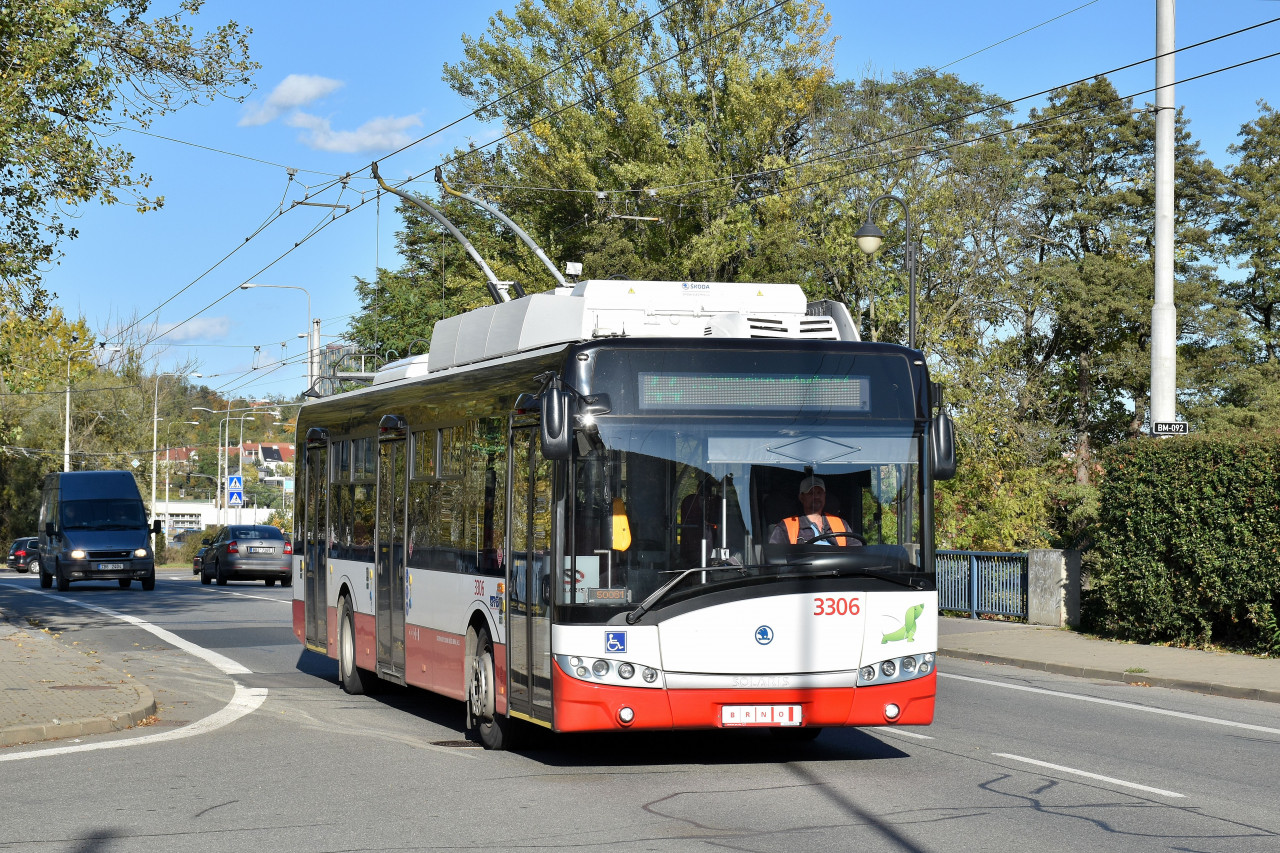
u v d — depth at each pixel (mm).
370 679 15180
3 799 9094
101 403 87562
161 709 13844
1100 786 9391
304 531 17719
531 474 10234
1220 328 50312
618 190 44125
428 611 12578
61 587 37594
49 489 40344
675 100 44750
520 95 47094
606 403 9641
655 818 8227
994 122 52688
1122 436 50438
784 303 11602
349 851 7402
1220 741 11789
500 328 11906
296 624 18172
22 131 21609
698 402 9766
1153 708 14141
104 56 22922
